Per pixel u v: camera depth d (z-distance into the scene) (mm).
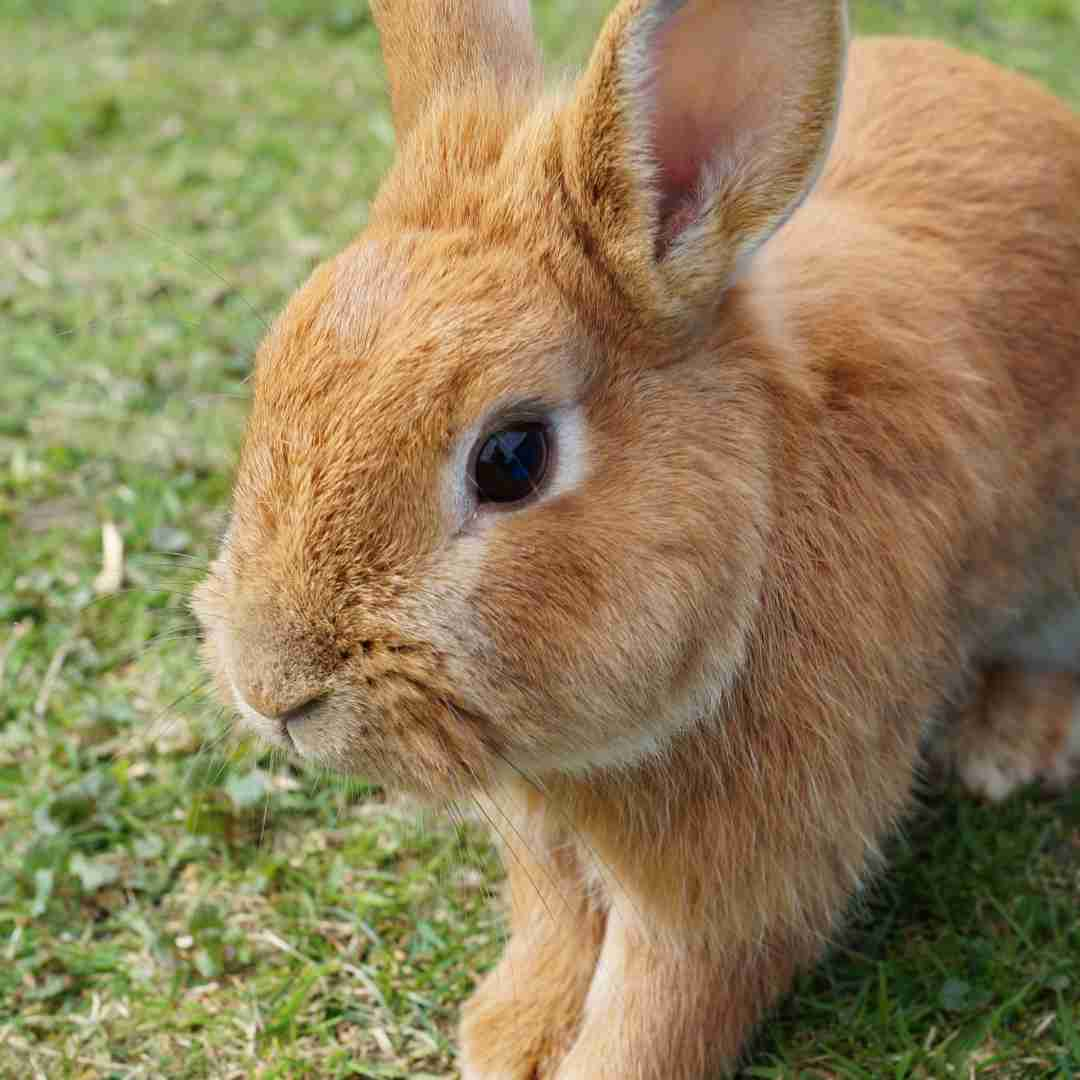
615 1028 488
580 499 420
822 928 496
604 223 427
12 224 911
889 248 510
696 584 428
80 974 530
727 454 439
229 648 426
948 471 490
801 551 462
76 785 578
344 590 414
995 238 532
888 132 549
